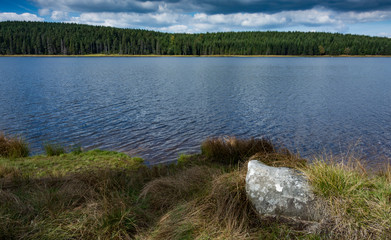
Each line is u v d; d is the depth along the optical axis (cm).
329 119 1655
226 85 3381
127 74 4862
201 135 1305
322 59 13600
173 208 405
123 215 356
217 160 830
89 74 4762
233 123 1553
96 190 470
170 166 793
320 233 309
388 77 4519
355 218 315
